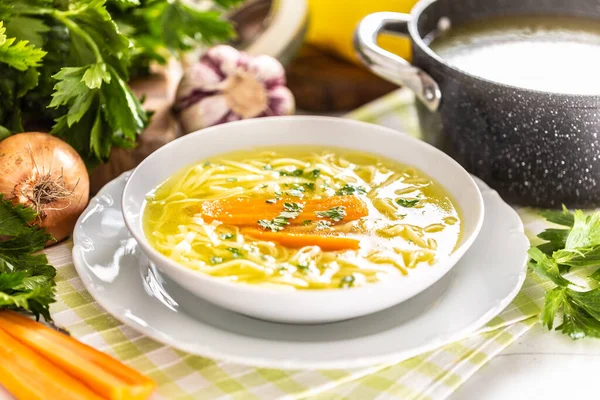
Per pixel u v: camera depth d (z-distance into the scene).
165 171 0.92
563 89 0.93
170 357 0.81
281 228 0.86
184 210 0.89
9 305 0.83
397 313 0.82
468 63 0.98
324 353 0.78
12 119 0.94
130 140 0.98
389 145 0.95
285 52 1.16
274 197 0.90
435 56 0.95
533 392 0.81
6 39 0.90
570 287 0.88
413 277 0.79
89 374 0.77
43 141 0.89
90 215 0.89
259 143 0.97
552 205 0.95
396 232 0.86
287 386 0.79
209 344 0.79
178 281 0.81
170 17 1.05
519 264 0.85
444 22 1.03
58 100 0.90
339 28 1.20
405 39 1.17
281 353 0.78
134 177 0.89
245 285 0.78
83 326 0.83
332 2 1.19
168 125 1.01
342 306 0.79
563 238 0.90
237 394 0.78
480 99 0.93
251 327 0.81
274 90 1.07
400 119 1.08
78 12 0.92
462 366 0.81
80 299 0.85
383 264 0.83
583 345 0.85
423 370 0.81
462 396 0.81
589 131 0.91
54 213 0.90
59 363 0.78
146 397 0.78
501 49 1.00
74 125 0.93
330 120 0.97
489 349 0.83
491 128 0.94
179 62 1.16
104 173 0.98
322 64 1.22
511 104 0.92
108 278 0.84
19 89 0.93
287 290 0.79
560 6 1.05
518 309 0.85
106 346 0.81
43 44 0.92
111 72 0.92
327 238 0.85
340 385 0.80
